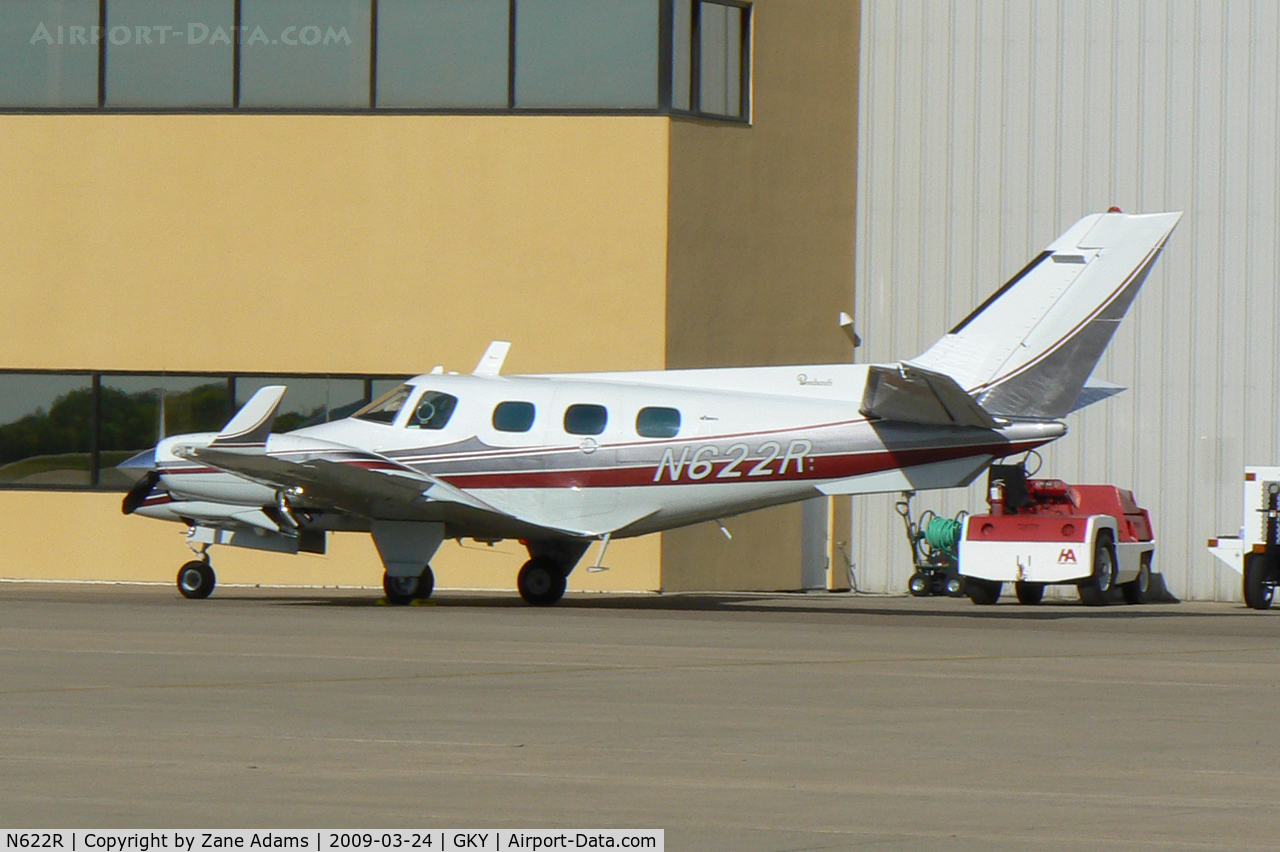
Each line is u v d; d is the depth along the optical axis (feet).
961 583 286.87
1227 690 137.90
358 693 129.08
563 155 285.84
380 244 292.81
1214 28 299.38
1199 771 98.22
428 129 290.97
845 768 98.12
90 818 82.33
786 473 222.07
